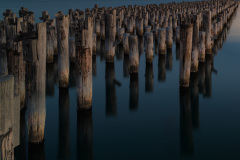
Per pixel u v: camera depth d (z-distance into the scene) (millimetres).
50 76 14547
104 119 9625
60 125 9203
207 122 9461
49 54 15117
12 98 2549
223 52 20078
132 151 7652
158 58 17562
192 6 42469
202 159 7215
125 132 8766
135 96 11883
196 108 10664
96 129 8953
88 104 9414
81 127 9102
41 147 7387
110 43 15500
